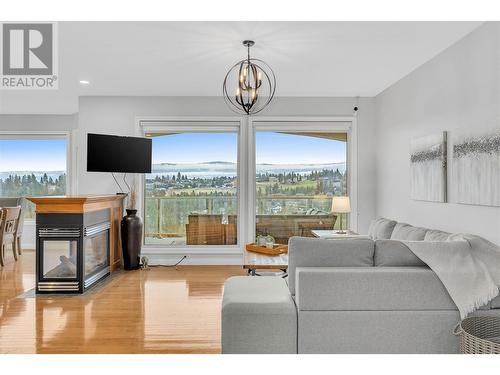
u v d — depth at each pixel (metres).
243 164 6.15
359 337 2.55
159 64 4.51
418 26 3.39
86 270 4.62
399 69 4.66
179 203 6.29
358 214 6.11
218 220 6.28
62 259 4.46
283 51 4.05
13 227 6.24
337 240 2.77
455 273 2.58
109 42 3.80
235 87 5.56
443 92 3.97
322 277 2.55
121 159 5.43
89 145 5.11
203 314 3.72
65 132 7.68
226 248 6.17
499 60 3.08
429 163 4.15
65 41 3.78
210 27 3.47
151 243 6.29
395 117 5.26
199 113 6.12
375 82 5.27
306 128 6.16
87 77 5.04
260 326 2.54
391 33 3.56
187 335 3.20
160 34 3.62
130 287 4.72
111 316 3.66
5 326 3.40
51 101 6.52
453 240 3.08
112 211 5.59
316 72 4.80
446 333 2.56
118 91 5.80
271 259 4.21
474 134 3.35
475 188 3.33
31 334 3.21
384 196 5.70
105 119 6.08
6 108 7.15
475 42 3.42
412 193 4.62
